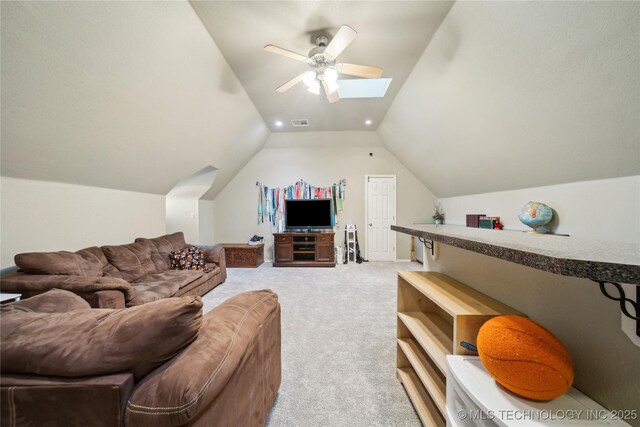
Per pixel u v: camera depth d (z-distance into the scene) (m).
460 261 1.40
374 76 2.40
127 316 0.74
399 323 1.63
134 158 2.84
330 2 1.92
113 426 0.66
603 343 0.69
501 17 1.73
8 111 1.60
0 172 1.89
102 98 1.99
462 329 0.96
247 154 5.22
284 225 5.55
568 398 0.72
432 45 2.39
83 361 0.67
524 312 0.96
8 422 0.67
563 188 2.44
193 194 4.91
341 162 5.59
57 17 1.44
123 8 1.64
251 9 1.99
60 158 2.15
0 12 1.27
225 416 0.84
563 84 1.72
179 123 2.91
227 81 2.96
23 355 0.68
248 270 4.71
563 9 1.43
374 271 4.60
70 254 2.19
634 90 1.44
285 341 2.13
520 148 2.48
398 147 4.90
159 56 2.09
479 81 2.26
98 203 2.81
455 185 4.32
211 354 0.78
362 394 1.51
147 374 0.72
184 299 0.78
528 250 0.61
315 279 4.08
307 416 1.35
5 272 1.95
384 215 5.58
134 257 2.87
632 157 1.73
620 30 1.30
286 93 3.47
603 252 0.57
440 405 1.08
